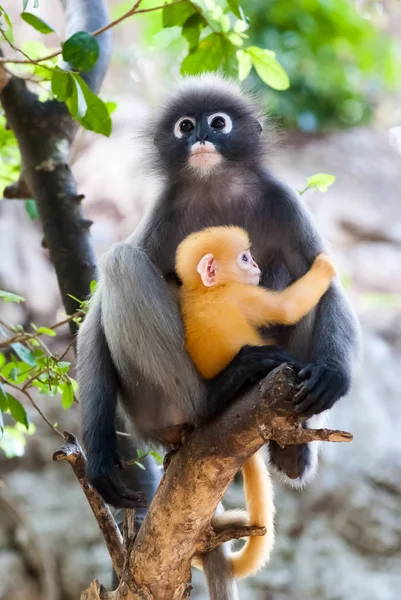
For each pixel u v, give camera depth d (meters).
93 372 9.09
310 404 7.31
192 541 8.05
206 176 9.87
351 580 18.86
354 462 19.70
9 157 14.06
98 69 12.61
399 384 21.06
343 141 28.80
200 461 7.68
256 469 9.30
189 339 8.43
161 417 9.02
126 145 25.66
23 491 19.48
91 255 11.69
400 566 19.06
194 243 8.48
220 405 8.21
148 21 26.23
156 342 8.59
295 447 8.80
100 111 9.38
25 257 22.64
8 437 12.28
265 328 9.00
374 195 26.83
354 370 8.84
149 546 8.03
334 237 24.81
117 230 23.77
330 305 9.01
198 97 10.23
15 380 10.14
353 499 19.47
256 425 7.41
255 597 18.73
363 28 29.22
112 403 9.07
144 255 8.98
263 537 9.46
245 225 9.86
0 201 23.89
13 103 12.15
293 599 18.80
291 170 26.44
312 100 29.06
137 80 27.42
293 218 9.64
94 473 8.66
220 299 8.31
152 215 10.04
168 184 10.19
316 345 8.87
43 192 11.87
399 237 25.44
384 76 30.05
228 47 11.64
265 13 28.41
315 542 19.23
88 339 9.23
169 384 8.56
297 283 8.39
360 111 29.67
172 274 9.44
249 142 10.03
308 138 28.61
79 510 19.56
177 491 7.81
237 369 8.09
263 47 28.16
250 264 8.45
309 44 28.91
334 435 7.23
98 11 13.02
